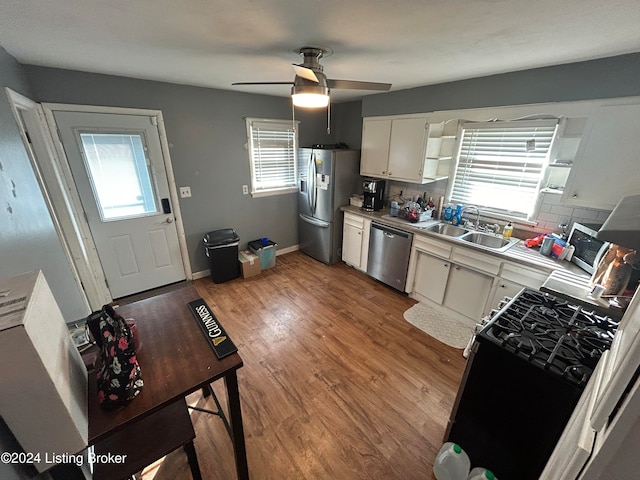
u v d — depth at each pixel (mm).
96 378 1028
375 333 2623
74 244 2557
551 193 2387
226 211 3684
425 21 1323
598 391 679
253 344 2467
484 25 1365
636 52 1741
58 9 1191
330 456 1597
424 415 1844
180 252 3428
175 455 1604
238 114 3439
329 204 3781
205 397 1938
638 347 466
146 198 3020
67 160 2490
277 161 4023
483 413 1439
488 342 1327
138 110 2732
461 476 1451
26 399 667
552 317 1501
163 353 1174
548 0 1102
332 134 4547
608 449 472
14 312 667
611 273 1660
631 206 1324
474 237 2863
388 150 3367
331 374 2154
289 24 1368
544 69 2131
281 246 4441
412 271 3090
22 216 1207
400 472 1526
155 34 1505
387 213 3525
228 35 1523
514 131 2527
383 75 2473
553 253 2256
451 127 2998
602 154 1878
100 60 2039
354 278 3688
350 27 1408
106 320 963
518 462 1386
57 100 2332
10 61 1851
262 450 1624
